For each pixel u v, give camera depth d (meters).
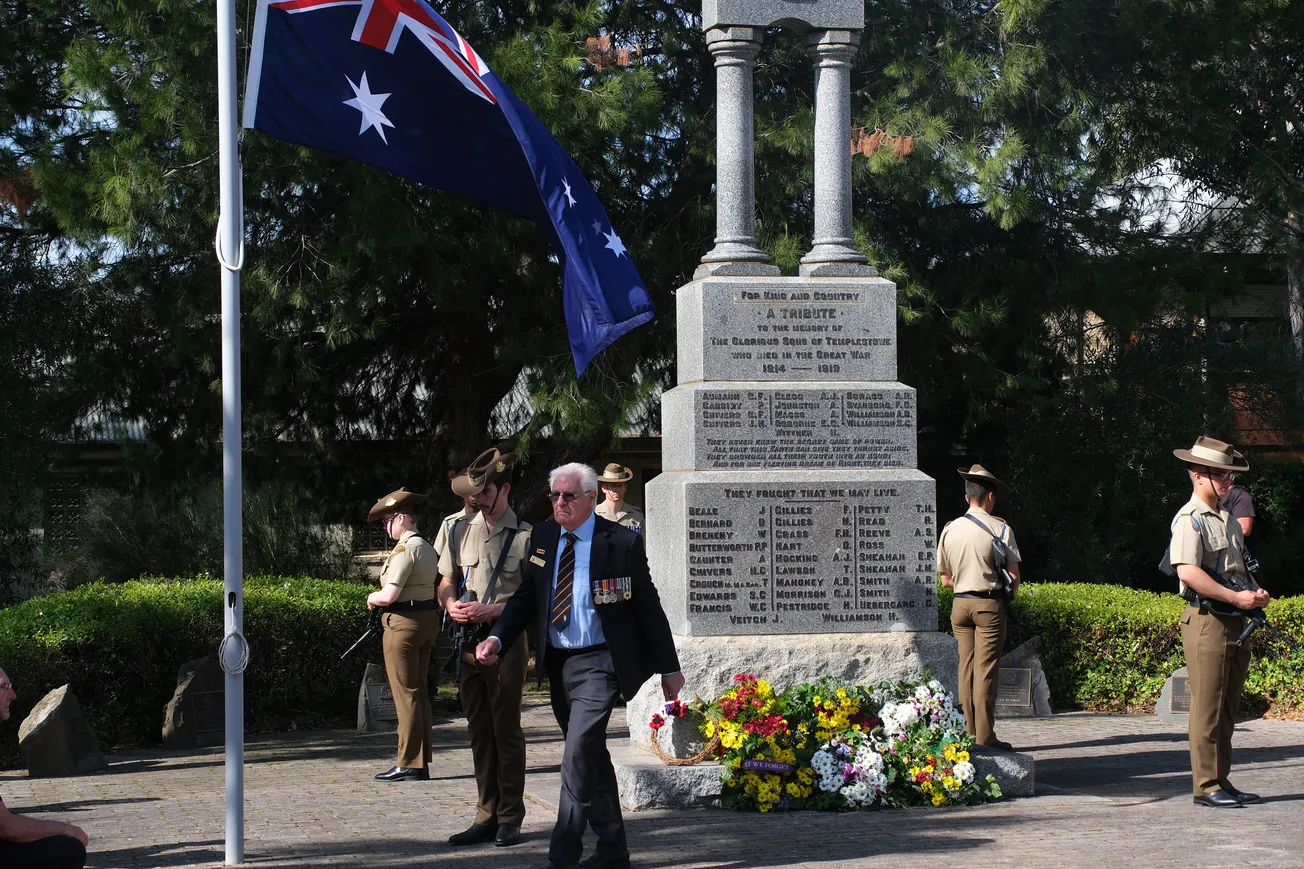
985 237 16.81
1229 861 6.63
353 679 13.23
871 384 9.30
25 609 11.88
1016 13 14.20
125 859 7.05
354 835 7.63
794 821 7.88
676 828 7.68
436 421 18.80
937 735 8.58
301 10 8.13
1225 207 18.86
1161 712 12.72
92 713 11.52
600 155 14.72
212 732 11.74
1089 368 18.83
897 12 15.29
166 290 15.34
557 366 14.74
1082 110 15.12
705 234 15.16
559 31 14.02
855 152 14.34
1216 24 16.14
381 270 14.16
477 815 7.46
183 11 13.27
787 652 8.83
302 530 19.86
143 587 13.17
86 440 18.16
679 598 8.95
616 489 12.34
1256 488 22.64
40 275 16.72
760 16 9.44
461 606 7.49
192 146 13.05
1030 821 7.78
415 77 8.45
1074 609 13.66
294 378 16.44
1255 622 8.27
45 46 15.55
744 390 9.11
